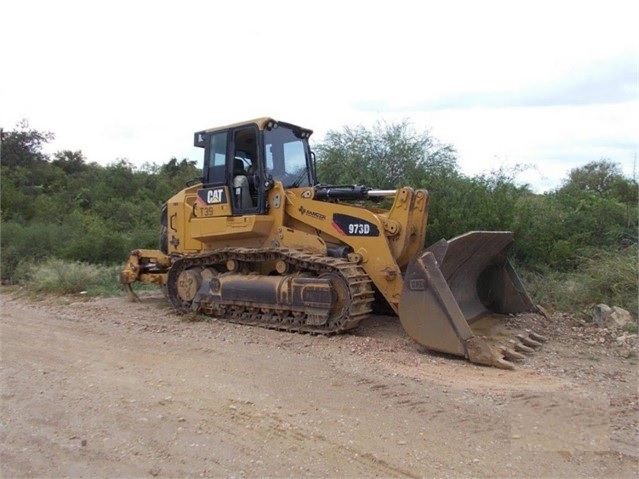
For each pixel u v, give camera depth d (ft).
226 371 20.84
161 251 36.68
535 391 18.43
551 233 39.40
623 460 13.79
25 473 13.50
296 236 28.37
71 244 57.00
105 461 13.99
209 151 31.96
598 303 30.73
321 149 49.75
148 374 20.75
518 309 28.17
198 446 14.67
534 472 13.19
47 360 23.13
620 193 52.06
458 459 13.80
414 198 25.88
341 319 25.52
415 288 22.95
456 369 20.90
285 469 13.41
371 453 14.12
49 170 115.44
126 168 117.60
